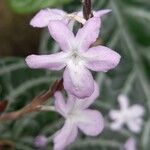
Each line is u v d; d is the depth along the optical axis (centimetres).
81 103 8
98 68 7
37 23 7
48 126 12
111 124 12
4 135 12
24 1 10
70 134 8
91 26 7
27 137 12
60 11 7
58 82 7
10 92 12
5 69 12
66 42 7
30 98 12
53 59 7
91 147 12
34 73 12
